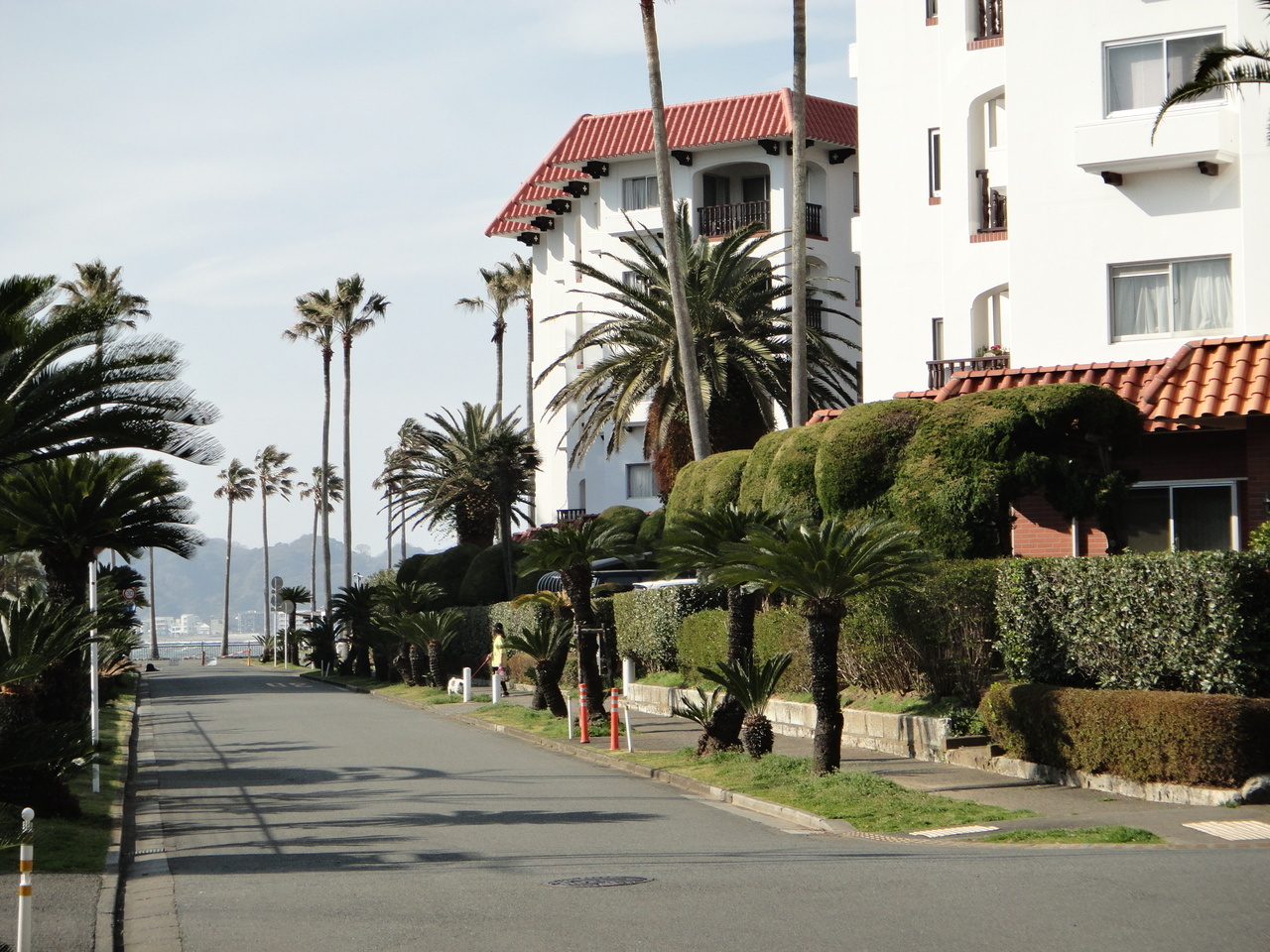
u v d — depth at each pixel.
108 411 18.03
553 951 9.45
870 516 24.11
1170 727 15.98
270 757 26.38
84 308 17.72
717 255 43.03
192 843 16.14
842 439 24.58
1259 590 16.42
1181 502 25.16
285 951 9.88
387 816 17.92
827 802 17.23
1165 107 22.02
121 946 10.62
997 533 23.00
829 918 10.13
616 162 61.16
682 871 12.86
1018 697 18.92
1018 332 30.89
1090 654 18.42
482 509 63.59
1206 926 9.29
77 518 22.78
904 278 41.41
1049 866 12.12
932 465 23.42
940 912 10.14
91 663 24.66
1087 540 26.05
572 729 28.27
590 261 62.69
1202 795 15.75
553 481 64.56
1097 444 23.52
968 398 23.86
